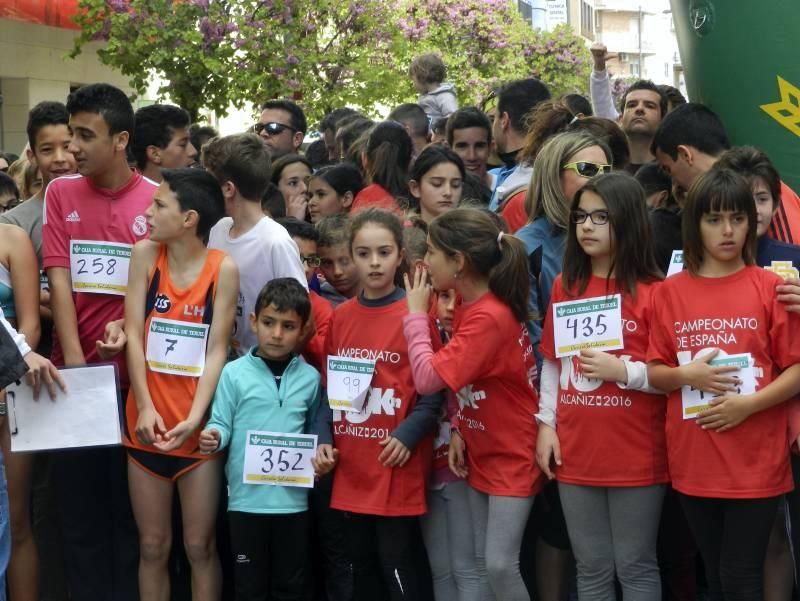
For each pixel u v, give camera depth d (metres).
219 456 4.57
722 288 3.87
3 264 4.70
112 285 4.67
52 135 5.05
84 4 10.84
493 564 4.13
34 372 4.38
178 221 4.45
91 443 4.41
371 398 4.39
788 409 3.89
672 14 5.39
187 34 10.56
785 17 4.77
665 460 4.03
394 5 14.45
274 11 11.04
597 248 4.02
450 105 9.16
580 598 4.14
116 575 4.87
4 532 3.90
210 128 7.75
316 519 4.77
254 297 4.79
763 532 3.81
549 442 4.15
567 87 20.58
